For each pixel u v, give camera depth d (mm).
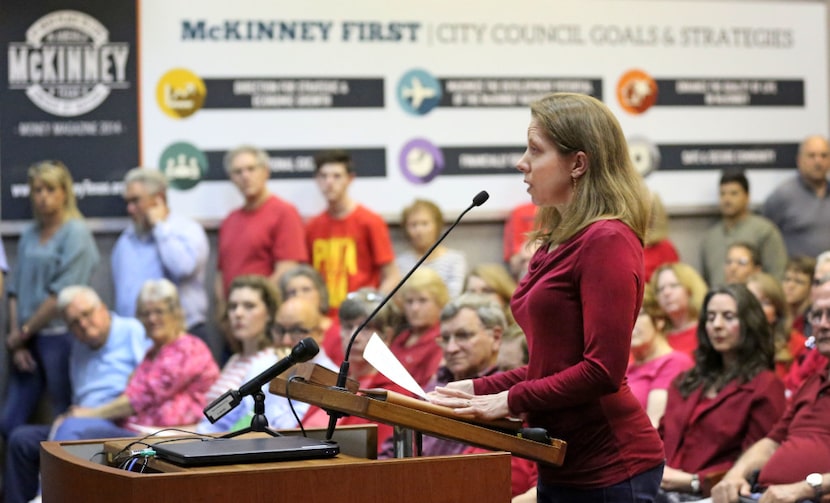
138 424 10523
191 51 13297
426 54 13711
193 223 12867
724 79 14430
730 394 8258
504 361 7660
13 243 13117
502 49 13867
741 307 8242
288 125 13453
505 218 13828
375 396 4352
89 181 13148
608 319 4477
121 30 13188
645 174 14227
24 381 12820
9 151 13039
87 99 13148
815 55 14664
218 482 3742
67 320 11531
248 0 13375
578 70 14055
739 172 13992
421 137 13695
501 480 4176
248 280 10508
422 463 4051
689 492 8117
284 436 4633
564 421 4707
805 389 7867
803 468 7449
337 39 13539
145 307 10578
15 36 13055
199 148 13305
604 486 4652
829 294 7602
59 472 4145
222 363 13062
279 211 12938
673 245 14008
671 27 14289
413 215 13141
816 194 14148
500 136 13867
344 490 3928
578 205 4680
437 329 9906
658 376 9133
